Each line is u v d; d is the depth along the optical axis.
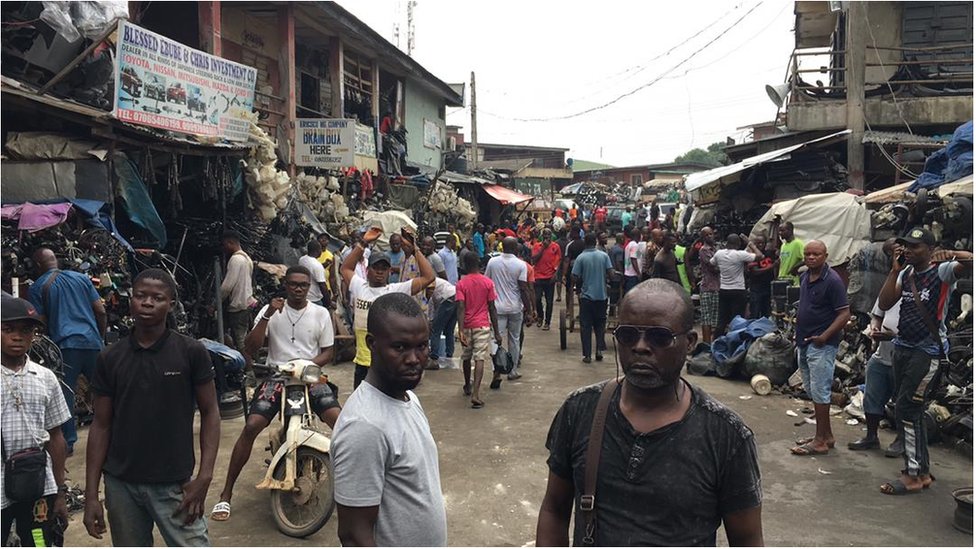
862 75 15.41
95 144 7.97
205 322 9.27
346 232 13.89
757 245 11.04
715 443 2.00
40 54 8.15
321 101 18.02
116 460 3.22
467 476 5.56
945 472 5.60
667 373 2.00
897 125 15.46
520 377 9.07
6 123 7.98
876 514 4.80
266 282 10.40
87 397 6.79
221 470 5.62
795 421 7.06
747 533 2.01
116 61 7.86
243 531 4.54
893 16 16.66
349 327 10.44
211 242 10.12
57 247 6.82
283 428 4.85
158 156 9.14
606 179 55.97
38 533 3.46
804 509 4.89
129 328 7.19
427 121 25.70
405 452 2.36
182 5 14.05
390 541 2.32
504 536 4.54
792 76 16.47
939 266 5.02
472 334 7.71
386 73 22.27
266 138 11.05
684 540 1.97
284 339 4.91
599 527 2.03
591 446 2.08
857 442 6.15
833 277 5.95
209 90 9.71
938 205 8.12
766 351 8.42
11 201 7.31
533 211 35.78
